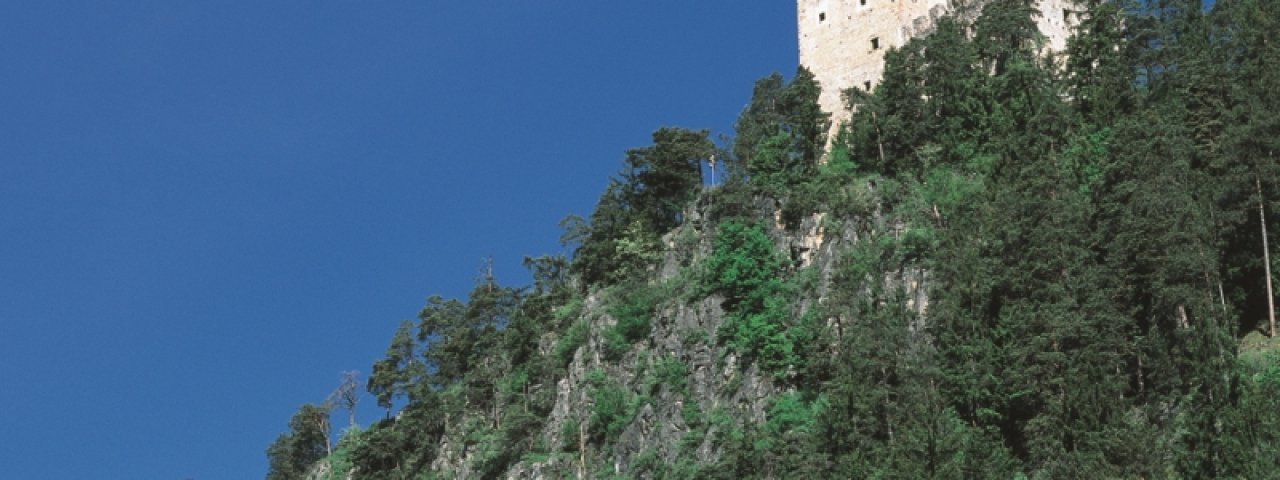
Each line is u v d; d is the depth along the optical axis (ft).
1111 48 514.68
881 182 484.74
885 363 406.82
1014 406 387.34
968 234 434.71
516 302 609.83
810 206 488.02
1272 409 351.67
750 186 514.27
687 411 456.45
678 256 523.29
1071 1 562.25
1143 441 354.33
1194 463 345.10
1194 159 432.25
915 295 435.12
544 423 511.40
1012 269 408.87
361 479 580.71
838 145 520.83
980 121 495.82
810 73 553.64
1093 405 365.81
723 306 474.08
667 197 584.81
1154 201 397.80
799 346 443.73
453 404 567.59
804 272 469.57
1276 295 404.16
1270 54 464.24
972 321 406.82
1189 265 385.09
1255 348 391.45
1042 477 359.87
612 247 567.18
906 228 461.37
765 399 437.99
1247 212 412.57
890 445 379.55
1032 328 389.19
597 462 479.00
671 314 488.02
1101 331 385.29
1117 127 455.22
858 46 564.71
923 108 511.81
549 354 537.24
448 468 546.26
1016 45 531.91
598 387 496.23
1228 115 436.76
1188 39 508.53
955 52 514.27
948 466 364.17
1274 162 410.72
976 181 470.80
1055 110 478.18
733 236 483.51
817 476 384.88
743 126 551.18
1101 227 411.95
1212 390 357.00
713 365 461.78
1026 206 424.05
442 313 632.79
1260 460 337.52
